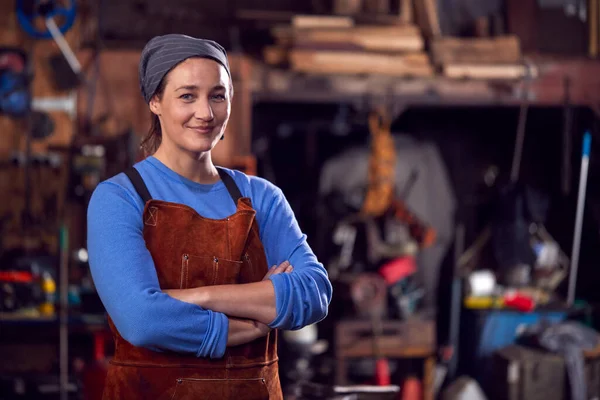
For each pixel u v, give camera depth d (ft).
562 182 22.91
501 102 21.86
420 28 22.07
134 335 6.35
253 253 7.02
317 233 23.82
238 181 7.35
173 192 6.92
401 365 23.06
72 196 19.65
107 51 20.26
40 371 18.19
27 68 19.65
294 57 20.63
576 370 20.58
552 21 22.98
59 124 19.94
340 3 21.71
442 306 24.53
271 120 25.30
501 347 21.58
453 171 25.31
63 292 17.34
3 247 19.54
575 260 22.61
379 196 21.75
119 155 19.17
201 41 6.80
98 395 16.63
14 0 19.80
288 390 15.28
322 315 7.01
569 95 21.95
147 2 21.33
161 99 6.81
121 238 6.52
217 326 6.44
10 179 19.65
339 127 25.16
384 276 21.27
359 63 20.98
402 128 25.32
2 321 17.15
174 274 6.65
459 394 20.56
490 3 23.17
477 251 23.61
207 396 6.59
